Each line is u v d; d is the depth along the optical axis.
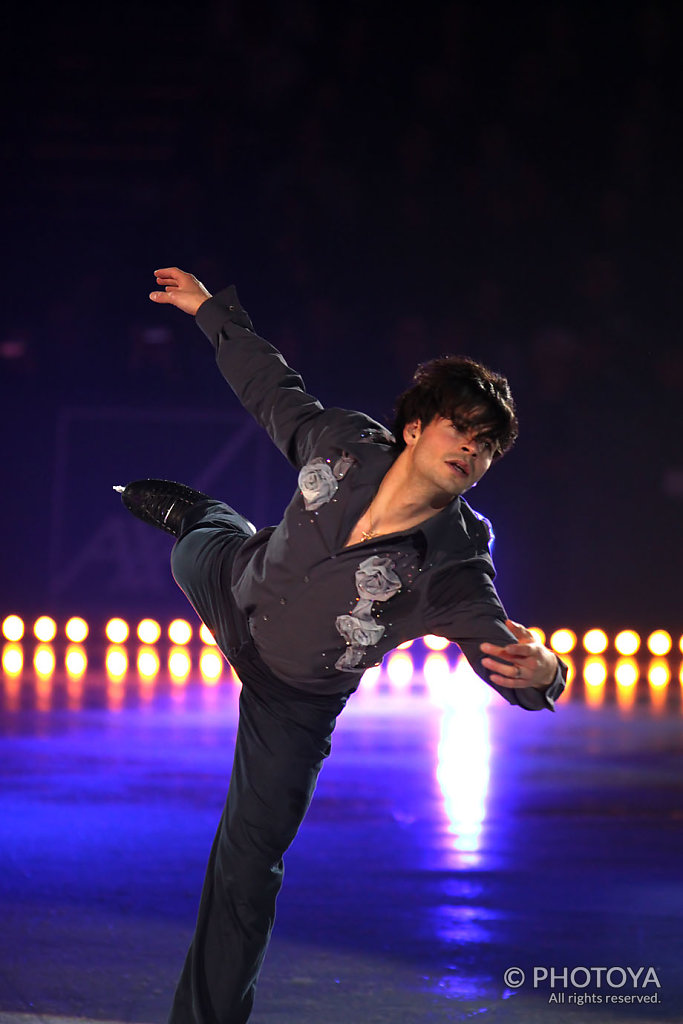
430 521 10.05
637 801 19.98
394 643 10.40
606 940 13.38
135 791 20.20
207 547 11.36
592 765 22.83
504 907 14.48
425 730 26.30
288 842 10.77
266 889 10.75
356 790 20.55
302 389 11.36
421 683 33.66
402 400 10.05
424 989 11.94
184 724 26.44
